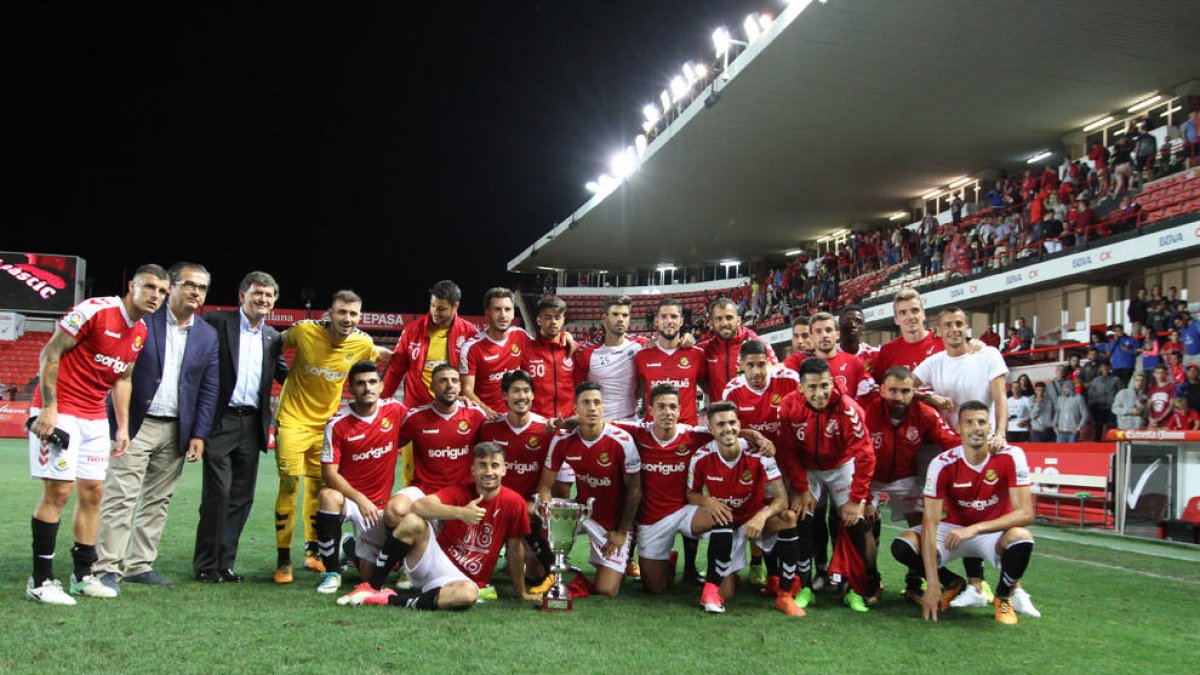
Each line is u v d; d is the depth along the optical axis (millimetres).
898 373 5461
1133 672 3719
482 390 6434
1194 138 14211
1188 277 13812
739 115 17234
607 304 6480
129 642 3639
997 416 5645
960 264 17984
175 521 7984
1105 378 12023
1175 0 12398
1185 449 8852
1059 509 10773
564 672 3422
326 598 4758
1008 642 4230
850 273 24047
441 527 5066
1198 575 6402
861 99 16359
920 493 5898
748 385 5906
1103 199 15398
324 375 5660
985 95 16078
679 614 4746
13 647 3508
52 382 4348
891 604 5246
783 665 3672
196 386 5129
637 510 5527
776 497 5113
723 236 27594
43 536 4398
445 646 3754
